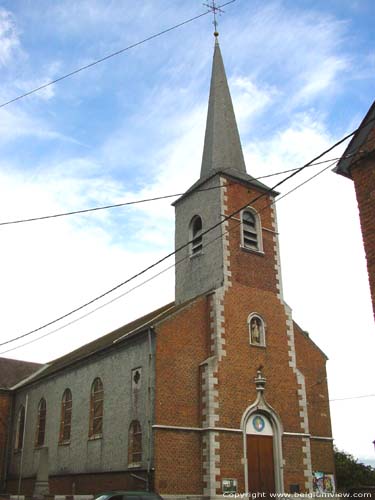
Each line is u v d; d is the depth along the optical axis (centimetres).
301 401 2777
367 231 1544
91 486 2784
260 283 2906
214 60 3700
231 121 3434
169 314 2692
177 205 3294
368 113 1616
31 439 3619
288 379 2781
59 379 3462
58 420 3319
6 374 4275
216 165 3222
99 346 3412
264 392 2658
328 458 2892
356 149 1623
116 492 1903
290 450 2631
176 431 2409
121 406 2695
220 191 2972
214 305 2678
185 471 2369
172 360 2528
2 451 3878
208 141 3394
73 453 3041
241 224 2961
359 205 1582
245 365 2652
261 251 2980
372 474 3891
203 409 2486
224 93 3538
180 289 3078
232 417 2505
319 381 3052
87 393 3072
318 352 3122
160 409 2409
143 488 2366
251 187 3109
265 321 2827
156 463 2308
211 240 2925
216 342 2602
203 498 2339
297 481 2592
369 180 1573
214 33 3812
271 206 3145
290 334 2903
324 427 2958
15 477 3666
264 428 2617
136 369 2639
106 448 2734
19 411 3944
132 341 2727
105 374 2928
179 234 3209
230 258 2836
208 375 2511
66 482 3034
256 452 2539
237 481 2405
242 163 3294
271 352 2777
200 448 2438
